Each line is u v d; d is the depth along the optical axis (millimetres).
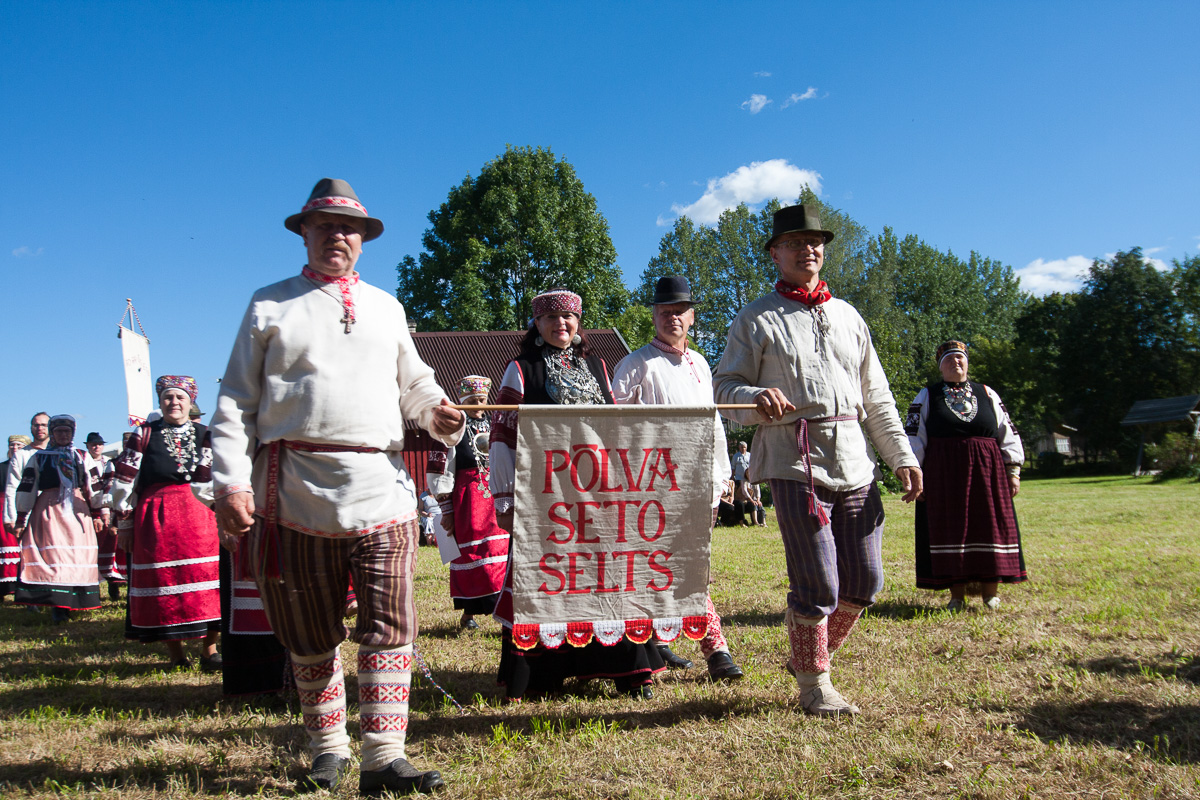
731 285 53562
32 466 7680
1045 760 2873
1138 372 48562
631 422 3422
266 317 2893
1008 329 75562
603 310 34375
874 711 3496
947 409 6117
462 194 33906
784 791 2686
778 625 5668
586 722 3541
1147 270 49219
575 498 3377
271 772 3123
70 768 3217
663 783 2814
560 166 34344
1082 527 12234
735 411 3771
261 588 2932
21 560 7863
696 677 4410
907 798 2625
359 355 2963
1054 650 4457
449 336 26922
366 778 2828
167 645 5855
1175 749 2959
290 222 3062
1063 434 65812
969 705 3549
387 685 2883
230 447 2812
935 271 71375
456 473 6176
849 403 3693
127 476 5012
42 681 4816
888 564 8695
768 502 23844
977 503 5957
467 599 6051
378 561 2910
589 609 3373
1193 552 8500
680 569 3443
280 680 4277
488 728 3543
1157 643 4547
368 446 2928
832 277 47812
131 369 12656
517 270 32781
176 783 2969
